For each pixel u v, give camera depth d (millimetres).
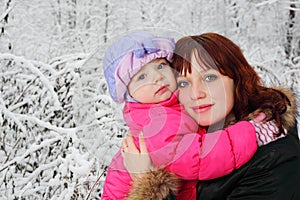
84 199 2930
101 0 6395
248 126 1362
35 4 6309
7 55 3459
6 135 3375
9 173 3211
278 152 1345
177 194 1356
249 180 1340
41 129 3334
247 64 1451
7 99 3506
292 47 6676
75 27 6555
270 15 6793
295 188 1348
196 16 6816
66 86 3406
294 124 1479
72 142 3188
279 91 1488
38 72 3340
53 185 3041
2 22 4164
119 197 1453
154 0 6473
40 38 5797
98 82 1439
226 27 6754
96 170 2994
